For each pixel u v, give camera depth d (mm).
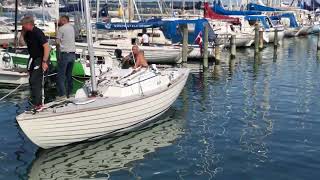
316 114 13688
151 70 13047
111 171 9000
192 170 9023
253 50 34750
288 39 45469
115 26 24609
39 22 27203
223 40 32062
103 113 10133
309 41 43281
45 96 15383
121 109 10547
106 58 19625
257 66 25828
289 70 24078
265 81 20359
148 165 9297
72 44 11477
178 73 14609
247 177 8672
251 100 15867
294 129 11961
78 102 10234
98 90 11156
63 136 9664
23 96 15648
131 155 9852
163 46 24844
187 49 25188
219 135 11367
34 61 10117
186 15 33000
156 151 10117
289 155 9867
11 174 8758
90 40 10516
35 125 9203
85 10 10273
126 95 11250
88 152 9914
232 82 20125
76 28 23344
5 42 24359
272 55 31719
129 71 12508
